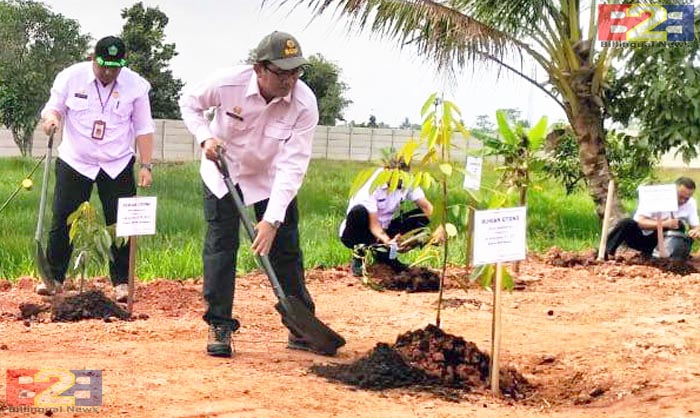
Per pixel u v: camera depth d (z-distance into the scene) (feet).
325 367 31.12
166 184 82.38
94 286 41.52
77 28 138.21
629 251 53.98
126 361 30.89
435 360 31.14
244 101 31.53
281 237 32.71
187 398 28.35
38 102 132.67
